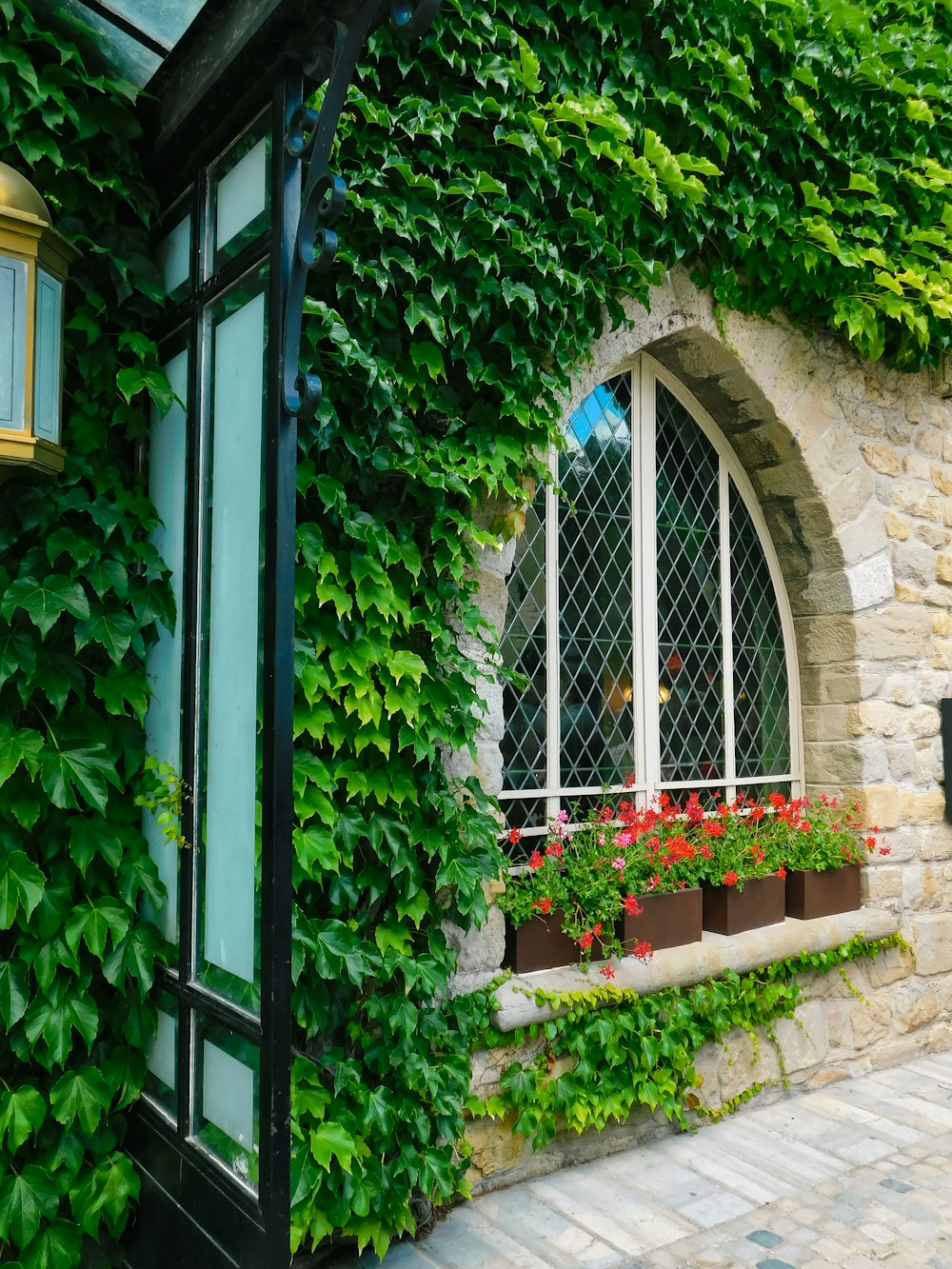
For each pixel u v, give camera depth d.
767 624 4.12
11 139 2.05
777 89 3.47
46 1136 2.19
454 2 2.54
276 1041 1.76
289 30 1.77
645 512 3.65
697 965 3.18
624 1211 2.71
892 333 4.01
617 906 3.03
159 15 2.03
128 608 2.25
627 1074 3.01
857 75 3.62
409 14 1.45
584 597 3.47
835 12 3.49
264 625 1.83
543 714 3.30
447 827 2.59
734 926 3.42
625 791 3.48
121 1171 2.23
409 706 2.44
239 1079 1.93
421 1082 2.47
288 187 1.84
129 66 2.23
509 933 2.97
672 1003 3.14
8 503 2.11
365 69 2.46
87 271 2.28
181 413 2.29
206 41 2.00
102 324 2.34
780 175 3.57
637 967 3.04
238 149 2.07
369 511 2.58
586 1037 2.92
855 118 3.65
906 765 4.12
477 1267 2.42
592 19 2.93
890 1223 2.66
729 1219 2.68
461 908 2.55
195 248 2.22
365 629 2.42
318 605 2.40
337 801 2.52
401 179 2.52
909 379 4.24
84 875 2.15
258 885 1.86
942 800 4.26
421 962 2.53
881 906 3.94
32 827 2.17
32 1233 2.05
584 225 2.86
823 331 3.89
